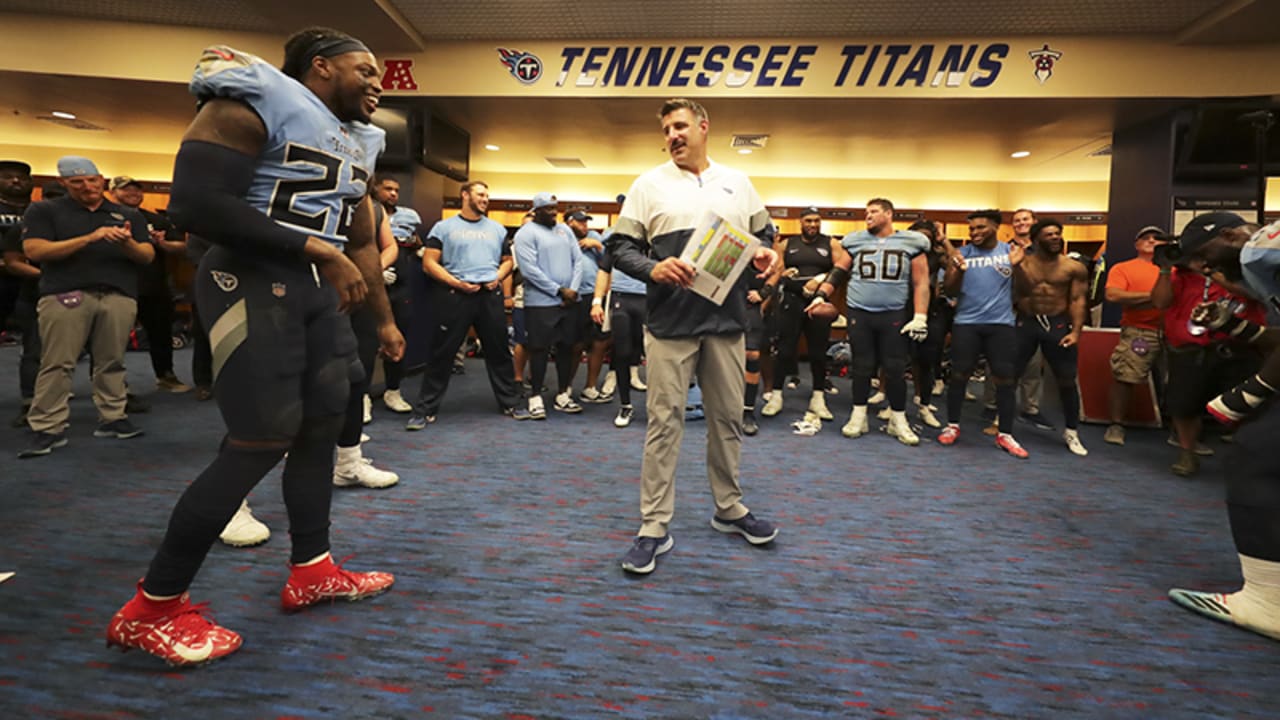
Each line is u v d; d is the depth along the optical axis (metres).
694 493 2.79
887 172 9.93
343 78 1.46
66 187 3.12
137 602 1.38
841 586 1.90
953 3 5.04
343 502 2.54
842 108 6.16
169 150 10.07
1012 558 2.15
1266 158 5.44
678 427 2.06
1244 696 1.39
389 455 3.29
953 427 3.94
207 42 5.97
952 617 1.73
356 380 1.66
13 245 3.60
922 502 2.73
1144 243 4.05
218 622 1.59
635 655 1.50
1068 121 6.34
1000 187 10.23
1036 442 4.02
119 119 8.05
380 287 1.78
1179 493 2.94
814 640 1.59
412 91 6.13
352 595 1.71
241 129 1.25
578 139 8.12
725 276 1.93
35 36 5.82
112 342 3.39
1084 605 1.82
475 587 1.83
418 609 1.69
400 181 6.33
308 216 1.40
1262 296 1.77
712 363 2.09
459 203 8.34
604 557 2.07
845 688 1.39
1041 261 3.80
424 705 1.29
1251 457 1.68
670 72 5.92
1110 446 3.94
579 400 5.24
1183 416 3.25
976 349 3.83
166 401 4.56
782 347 4.66
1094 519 2.56
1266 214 8.52
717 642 1.57
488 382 6.02
